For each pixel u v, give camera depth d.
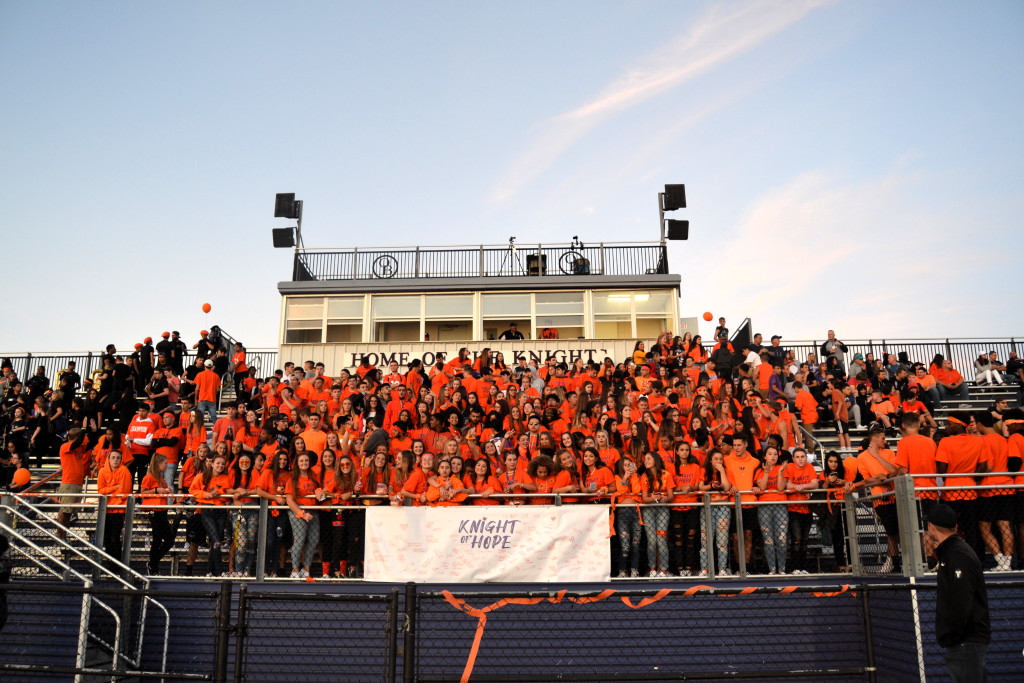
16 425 16.73
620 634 9.30
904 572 8.91
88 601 8.79
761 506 10.09
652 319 22.91
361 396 16.09
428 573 9.61
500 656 9.25
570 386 17.33
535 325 22.95
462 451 12.53
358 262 23.66
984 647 6.12
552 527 9.74
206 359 18.81
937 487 8.88
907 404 16.03
